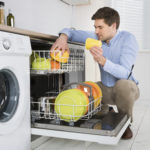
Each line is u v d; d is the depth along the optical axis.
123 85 1.70
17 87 1.29
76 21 3.46
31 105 1.58
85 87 1.67
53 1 2.89
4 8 1.99
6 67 1.19
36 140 1.53
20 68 1.30
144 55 3.46
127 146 1.56
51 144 1.60
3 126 1.16
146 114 2.58
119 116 1.58
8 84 1.29
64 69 1.63
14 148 1.25
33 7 2.46
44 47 1.75
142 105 3.15
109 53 1.89
